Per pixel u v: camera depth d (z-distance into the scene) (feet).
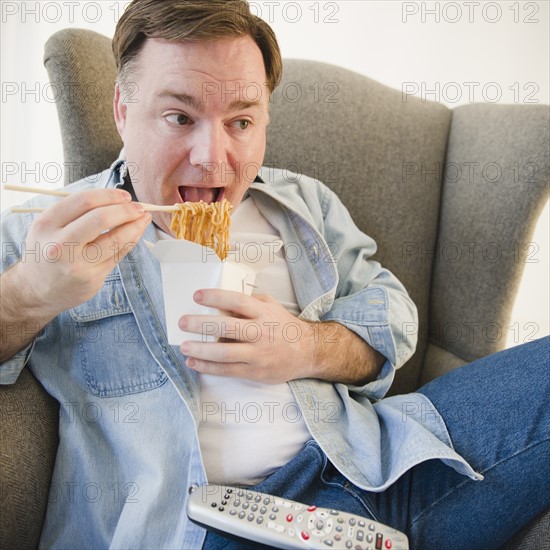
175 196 3.17
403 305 3.79
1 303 2.70
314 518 2.49
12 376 2.96
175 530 2.81
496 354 3.42
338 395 3.49
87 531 2.94
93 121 3.92
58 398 3.10
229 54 2.91
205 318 2.81
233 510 2.50
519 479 2.89
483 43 5.76
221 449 3.01
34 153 5.93
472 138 4.63
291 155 4.57
